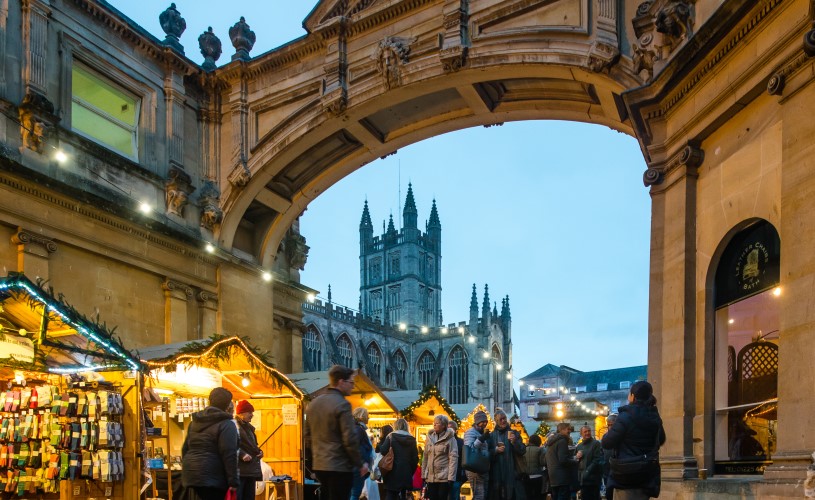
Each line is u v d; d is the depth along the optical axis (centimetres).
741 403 1094
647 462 837
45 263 1906
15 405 1308
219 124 2589
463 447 1318
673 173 1290
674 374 1213
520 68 2047
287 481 1662
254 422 1848
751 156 1077
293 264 2941
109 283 2106
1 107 1848
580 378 12288
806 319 866
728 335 1142
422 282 14262
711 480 1031
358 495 1234
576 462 1550
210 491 855
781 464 875
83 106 2161
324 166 2659
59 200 1953
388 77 2244
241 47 2583
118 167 2192
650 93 1329
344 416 810
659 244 1319
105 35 2223
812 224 871
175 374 1719
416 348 10475
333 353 8612
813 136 886
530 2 2014
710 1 1195
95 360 1391
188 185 2416
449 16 2120
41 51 1973
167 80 2441
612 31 1856
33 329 1399
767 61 1000
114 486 1313
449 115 2456
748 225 1100
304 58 2455
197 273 2408
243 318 2564
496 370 10931
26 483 1285
